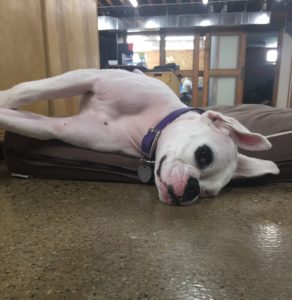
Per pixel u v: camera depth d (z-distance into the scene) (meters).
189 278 0.74
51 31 1.94
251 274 0.77
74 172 1.34
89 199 1.17
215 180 1.16
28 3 1.75
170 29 7.34
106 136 1.31
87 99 1.37
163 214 1.07
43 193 1.21
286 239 0.94
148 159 1.26
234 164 1.21
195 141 1.08
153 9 6.98
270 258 0.84
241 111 2.02
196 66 7.37
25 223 0.97
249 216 1.08
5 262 0.78
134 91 1.27
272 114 1.70
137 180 1.33
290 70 7.12
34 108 1.81
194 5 6.71
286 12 6.71
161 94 1.29
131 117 1.31
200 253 0.84
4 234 0.91
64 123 1.30
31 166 1.35
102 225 0.98
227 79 7.24
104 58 6.02
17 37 1.69
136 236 0.92
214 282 0.73
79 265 0.77
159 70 5.34
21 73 1.74
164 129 1.19
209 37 7.15
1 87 1.62
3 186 1.27
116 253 0.83
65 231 0.93
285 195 1.29
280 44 7.10
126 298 0.67
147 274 0.75
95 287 0.70
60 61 2.05
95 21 2.57
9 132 1.36
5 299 0.66
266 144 1.15
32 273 0.74
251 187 1.37
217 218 1.05
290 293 0.71
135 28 7.12
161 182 1.10
